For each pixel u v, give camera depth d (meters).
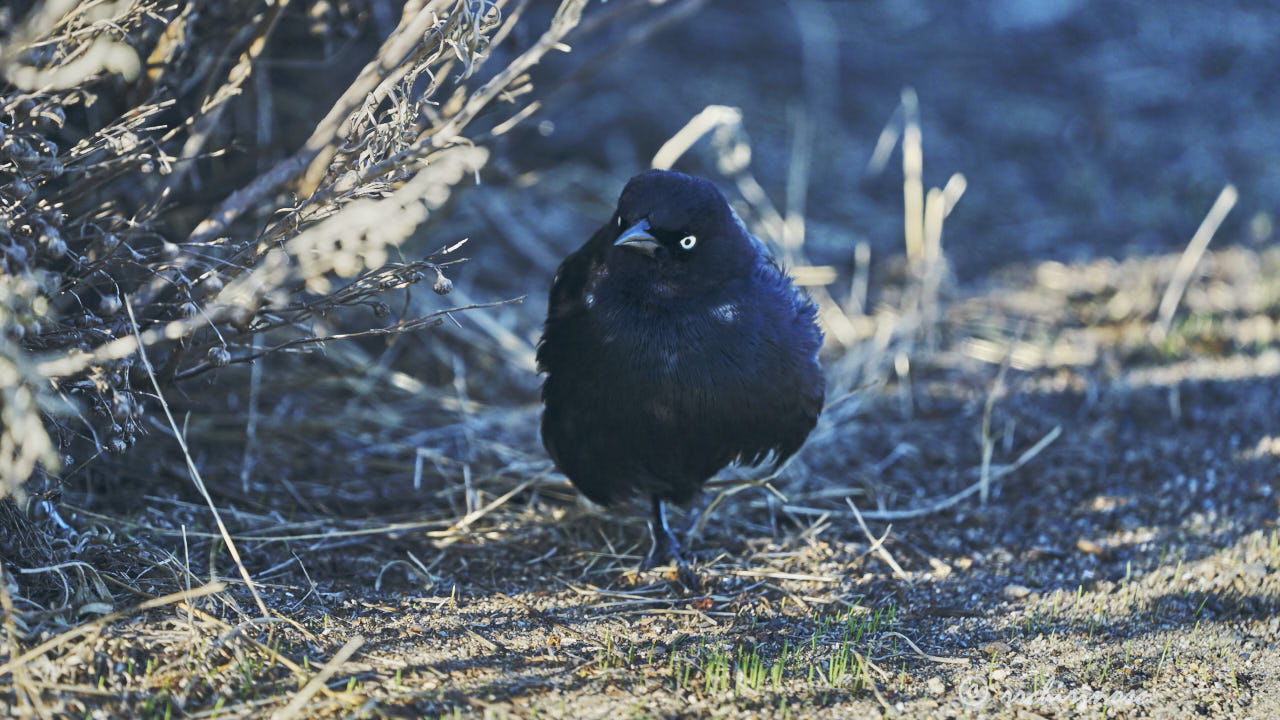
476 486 10.39
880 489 10.60
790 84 20.06
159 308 7.93
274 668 6.95
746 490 10.44
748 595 8.70
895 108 19.72
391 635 7.64
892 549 9.55
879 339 13.45
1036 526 9.95
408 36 7.75
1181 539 9.58
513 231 15.42
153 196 9.58
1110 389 12.55
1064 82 20.88
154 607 7.31
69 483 8.93
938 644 8.01
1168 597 8.66
